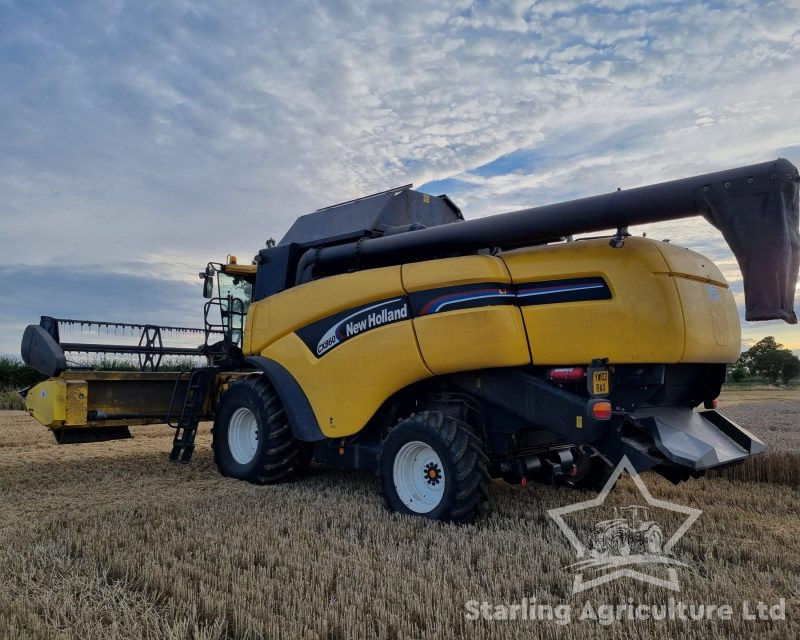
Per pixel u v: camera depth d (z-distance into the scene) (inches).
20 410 627.2
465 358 200.8
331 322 241.9
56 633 113.3
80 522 192.4
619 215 179.3
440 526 191.8
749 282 160.2
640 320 179.9
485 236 205.0
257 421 265.7
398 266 223.0
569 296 193.3
